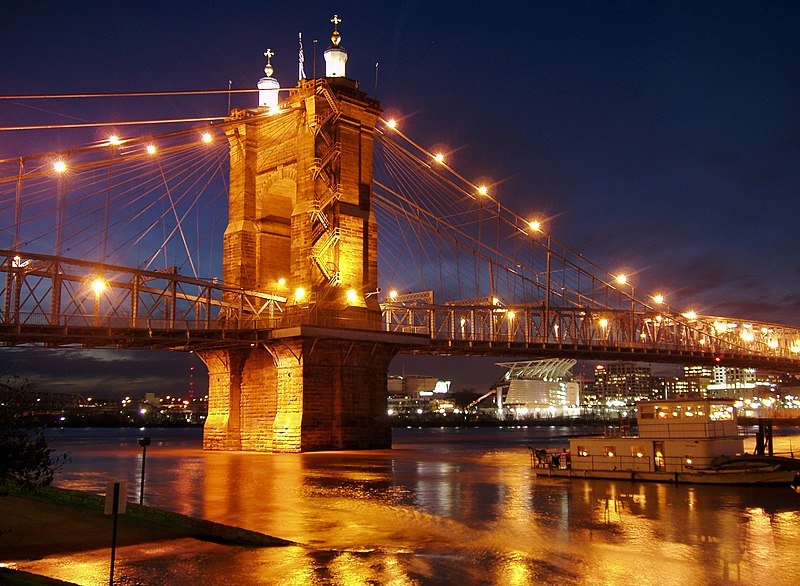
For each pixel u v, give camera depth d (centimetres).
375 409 8306
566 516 3766
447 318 10362
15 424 2270
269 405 8244
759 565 2752
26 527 3073
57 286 6975
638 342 13125
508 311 11000
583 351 11869
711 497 4359
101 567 2581
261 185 8925
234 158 9050
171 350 8712
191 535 3106
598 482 5134
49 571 2508
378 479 5419
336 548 2998
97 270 7225
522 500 4316
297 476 5619
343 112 8488
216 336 7800
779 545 3083
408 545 3075
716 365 14738
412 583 2483
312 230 8175
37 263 6912
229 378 8562
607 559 2838
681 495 4450
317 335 7650
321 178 8312
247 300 8244
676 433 5288
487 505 4141
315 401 7862
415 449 10488
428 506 4116
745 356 14812
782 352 17138
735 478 4841
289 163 8619
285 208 9175
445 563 2762
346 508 4050
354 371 8138
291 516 3797
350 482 5228
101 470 6450
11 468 2245
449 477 5556
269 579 2497
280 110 8562
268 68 9331
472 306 10481
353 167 8538
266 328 8012
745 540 3178
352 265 8331
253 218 8906
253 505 4150
